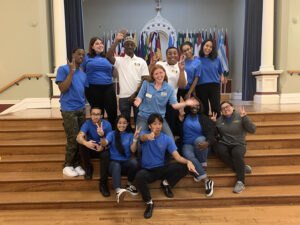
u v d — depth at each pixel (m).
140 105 2.85
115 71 3.16
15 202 2.59
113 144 2.78
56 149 3.32
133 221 2.39
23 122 3.83
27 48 5.35
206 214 2.50
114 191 2.81
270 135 3.59
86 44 8.09
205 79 3.34
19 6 5.28
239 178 2.78
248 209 2.58
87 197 2.67
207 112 3.44
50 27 5.70
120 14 8.08
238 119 2.96
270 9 5.79
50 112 4.62
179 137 3.16
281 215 2.46
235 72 7.95
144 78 3.04
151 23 7.89
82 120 2.97
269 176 2.91
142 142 2.64
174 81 3.06
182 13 8.16
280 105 5.32
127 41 2.99
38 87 5.42
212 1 8.17
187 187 2.91
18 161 3.06
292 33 5.75
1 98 5.40
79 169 2.95
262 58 5.99
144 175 2.54
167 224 2.34
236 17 7.78
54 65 5.79
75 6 5.88
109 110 3.15
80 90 2.83
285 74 5.87
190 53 3.25
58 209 2.61
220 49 7.74
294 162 3.17
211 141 2.81
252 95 6.38
